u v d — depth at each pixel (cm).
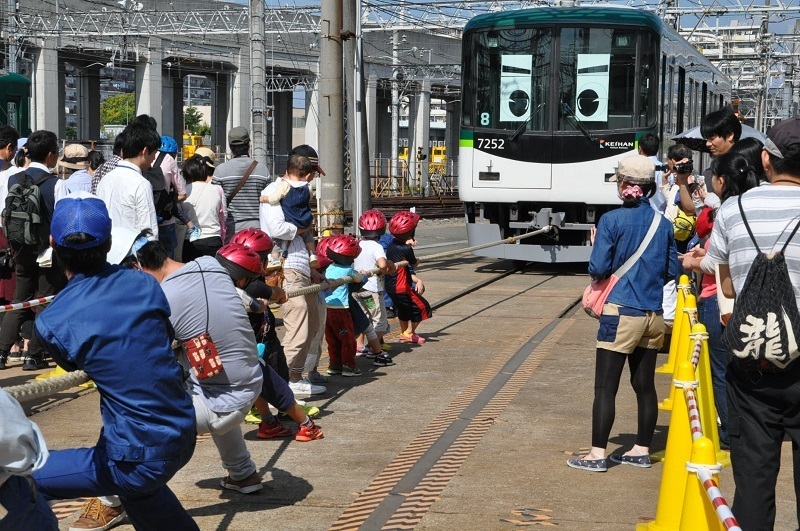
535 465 604
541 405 764
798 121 411
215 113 6269
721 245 426
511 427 697
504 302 1370
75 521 499
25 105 2294
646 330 582
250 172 1016
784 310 382
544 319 1209
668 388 818
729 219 416
